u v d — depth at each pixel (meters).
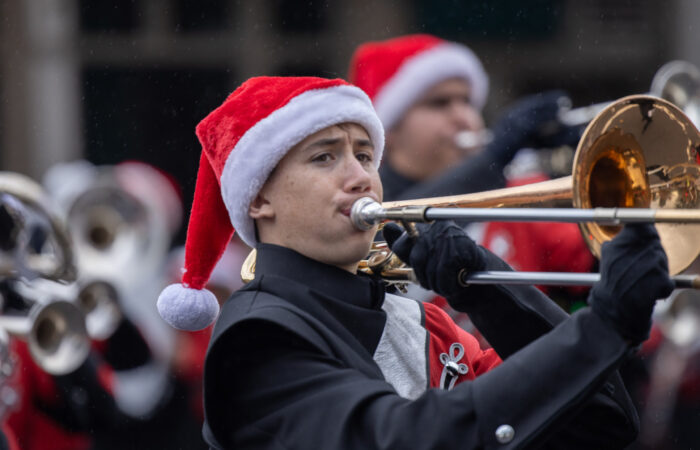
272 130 6.54
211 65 25.81
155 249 15.85
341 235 6.46
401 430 5.64
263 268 6.63
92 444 12.32
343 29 25.94
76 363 12.10
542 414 5.55
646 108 6.34
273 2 25.91
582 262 11.17
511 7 26.36
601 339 5.56
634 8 27.06
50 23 25.62
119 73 25.72
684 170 6.41
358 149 6.70
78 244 15.50
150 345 13.56
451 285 6.14
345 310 6.51
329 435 5.78
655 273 5.48
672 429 14.28
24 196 12.34
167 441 13.16
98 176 15.92
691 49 27.02
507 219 5.73
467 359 7.10
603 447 6.68
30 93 25.52
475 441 5.57
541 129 11.27
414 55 12.36
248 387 6.17
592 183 6.41
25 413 11.75
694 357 14.46
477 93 12.72
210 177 7.11
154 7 25.81
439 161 12.20
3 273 12.39
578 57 26.64
